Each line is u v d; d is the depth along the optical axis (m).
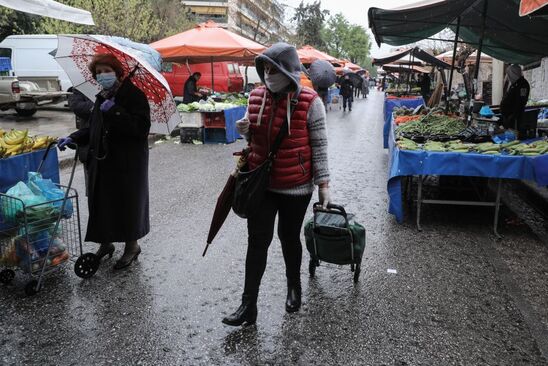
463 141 6.66
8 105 15.95
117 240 4.24
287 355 3.20
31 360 3.11
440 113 10.05
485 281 4.43
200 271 4.50
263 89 3.30
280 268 4.59
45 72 19.23
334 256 4.02
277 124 3.19
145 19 24.97
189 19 39.34
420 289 4.22
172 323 3.57
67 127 13.98
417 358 3.21
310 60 24.28
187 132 12.51
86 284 4.18
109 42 3.87
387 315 3.75
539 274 4.61
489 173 5.52
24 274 4.36
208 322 3.59
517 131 7.96
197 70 20.22
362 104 32.91
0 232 3.98
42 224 4.00
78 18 8.84
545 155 5.36
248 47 13.18
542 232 5.87
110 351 3.22
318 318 3.68
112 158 4.11
